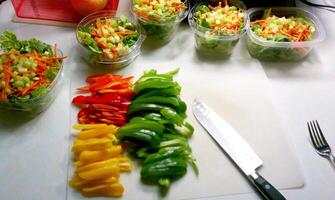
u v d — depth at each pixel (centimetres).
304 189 67
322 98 83
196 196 66
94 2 91
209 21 87
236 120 77
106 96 78
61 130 75
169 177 67
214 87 83
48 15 98
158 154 67
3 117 76
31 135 74
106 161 66
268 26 90
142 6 89
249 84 84
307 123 78
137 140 69
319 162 71
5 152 71
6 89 72
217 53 92
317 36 90
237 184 67
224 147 71
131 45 85
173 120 71
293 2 100
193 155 71
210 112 77
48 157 70
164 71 87
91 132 70
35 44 81
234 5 95
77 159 70
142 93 77
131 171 68
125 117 75
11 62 76
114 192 65
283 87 85
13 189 66
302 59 92
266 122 77
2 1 103
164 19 87
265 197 65
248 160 69
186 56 91
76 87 82
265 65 91
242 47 94
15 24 96
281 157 71
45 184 67
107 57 83
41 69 76
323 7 105
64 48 90
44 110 78
